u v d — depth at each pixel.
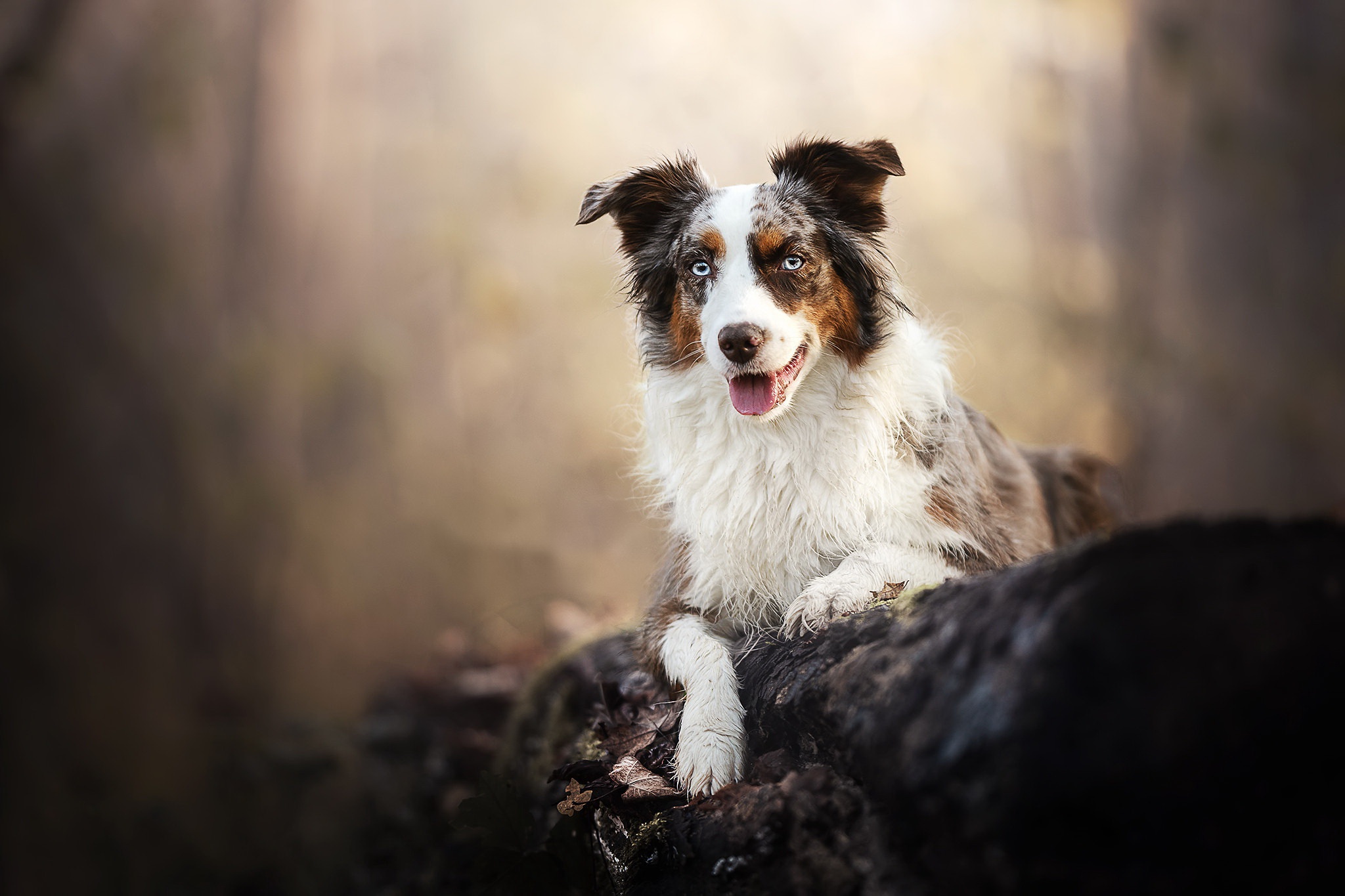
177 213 8.46
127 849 4.83
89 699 6.20
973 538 3.19
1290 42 12.06
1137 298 11.43
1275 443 11.80
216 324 8.72
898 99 11.45
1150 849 1.68
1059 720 1.72
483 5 11.62
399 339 10.28
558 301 11.05
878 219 3.32
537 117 11.44
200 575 7.70
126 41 7.90
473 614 8.65
